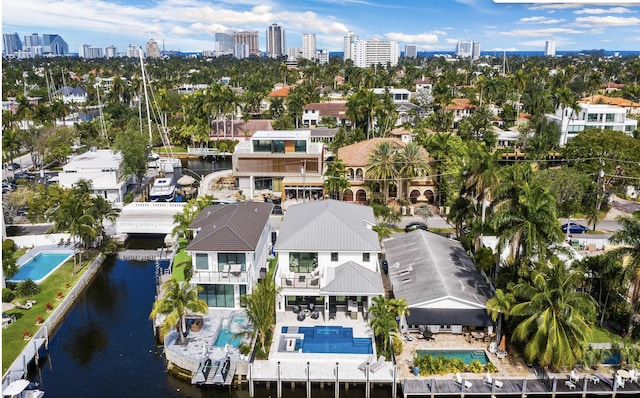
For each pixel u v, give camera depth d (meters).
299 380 40.03
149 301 56.62
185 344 44.38
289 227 53.75
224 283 49.19
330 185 78.88
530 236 43.03
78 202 60.56
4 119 117.50
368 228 54.78
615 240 43.84
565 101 109.69
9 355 42.91
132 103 186.12
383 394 40.25
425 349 43.94
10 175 102.31
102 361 45.09
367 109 117.12
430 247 55.88
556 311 38.66
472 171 58.69
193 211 68.00
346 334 45.66
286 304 50.41
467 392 38.53
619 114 115.19
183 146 136.25
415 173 79.19
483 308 45.22
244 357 42.47
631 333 44.69
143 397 40.38
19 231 72.31
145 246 72.44
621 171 82.38
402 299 44.00
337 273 48.19
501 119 149.75
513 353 43.16
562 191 71.00
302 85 199.88
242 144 97.81
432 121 133.38
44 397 40.16
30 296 53.09
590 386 39.22
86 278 59.62
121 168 89.75
